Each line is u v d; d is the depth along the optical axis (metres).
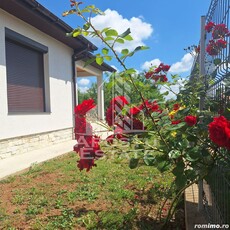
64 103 8.70
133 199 3.10
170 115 2.35
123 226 2.44
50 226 2.50
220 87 1.97
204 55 2.63
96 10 1.82
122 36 1.83
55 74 8.12
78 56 9.34
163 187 3.41
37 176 4.33
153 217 2.63
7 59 6.18
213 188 1.93
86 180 3.94
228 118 1.67
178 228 2.39
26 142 6.65
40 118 7.25
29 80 7.04
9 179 4.18
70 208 2.91
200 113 2.18
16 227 2.54
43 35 7.41
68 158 5.88
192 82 2.96
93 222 2.53
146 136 2.18
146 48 1.89
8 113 5.93
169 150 1.97
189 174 1.91
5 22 5.79
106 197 3.21
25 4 5.59
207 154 1.84
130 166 2.15
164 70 3.25
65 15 1.82
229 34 1.79
